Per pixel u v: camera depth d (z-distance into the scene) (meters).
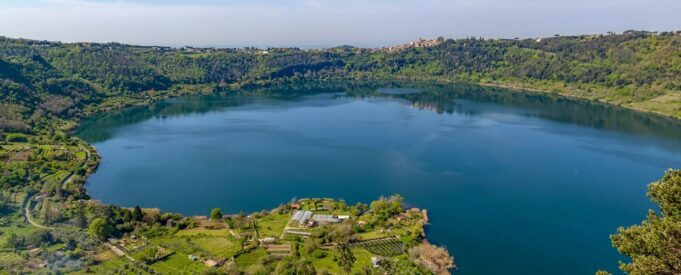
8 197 166.75
